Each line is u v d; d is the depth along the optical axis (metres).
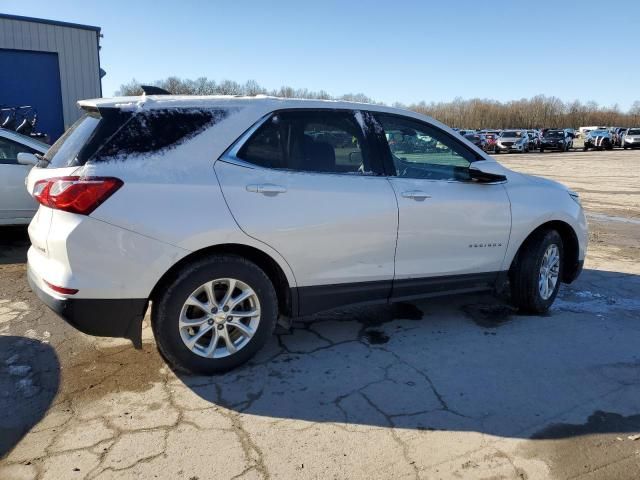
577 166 25.97
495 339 4.05
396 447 2.69
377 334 4.11
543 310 4.61
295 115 3.51
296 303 3.53
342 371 3.48
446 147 4.10
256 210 3.23
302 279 3.47
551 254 4.58
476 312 4.64
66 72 14.30
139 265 2.98
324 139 3.58
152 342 3.86
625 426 2.92
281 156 3.42
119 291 2.98
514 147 42.00
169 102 3.20
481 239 4.14
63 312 2.92
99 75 14.85
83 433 2.75
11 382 3.26
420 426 2.88
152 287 3.04
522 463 2.59
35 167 3.52
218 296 3.30
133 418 2.89
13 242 6.91
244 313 3.36
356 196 3.56
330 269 3.55
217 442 2.69
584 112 98.69
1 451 2.59
